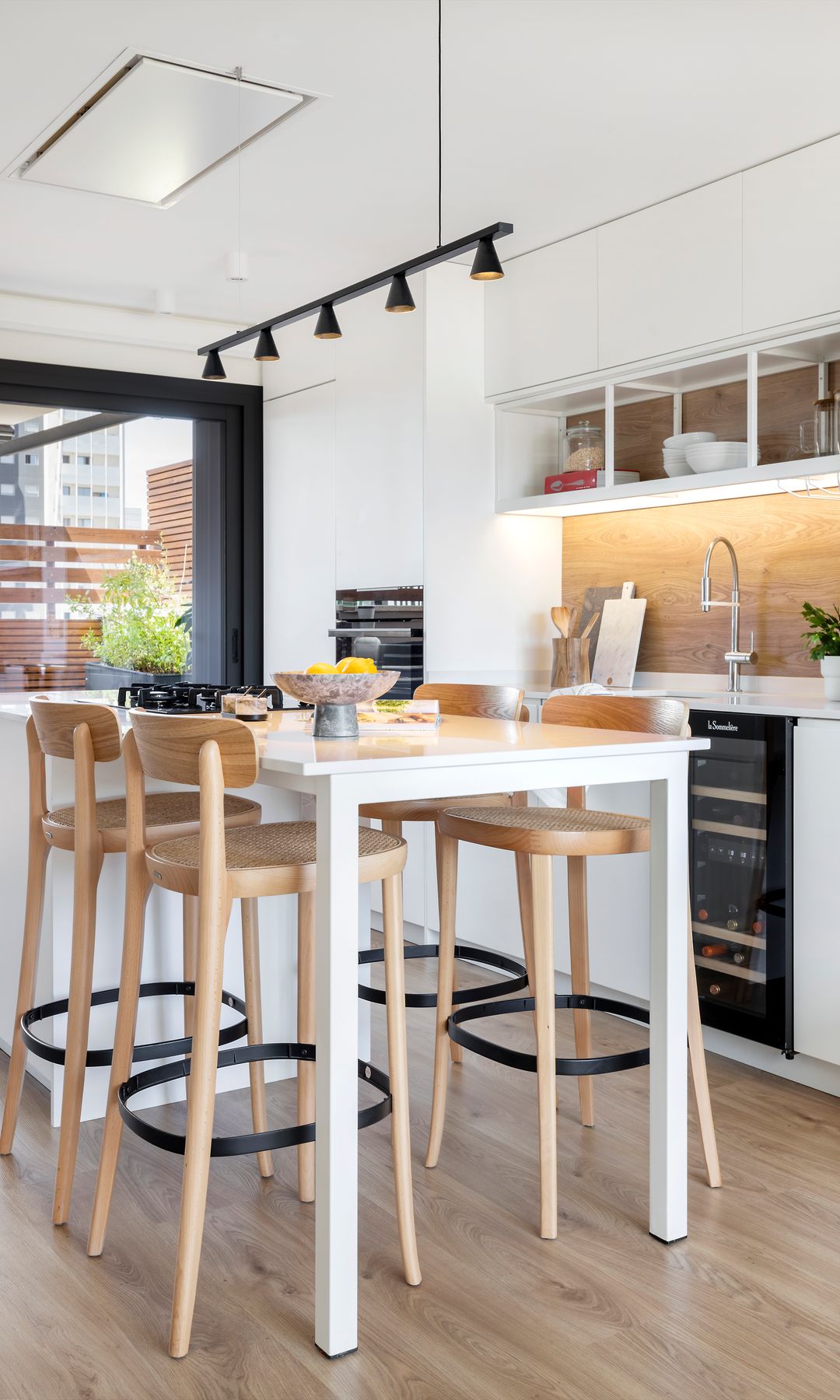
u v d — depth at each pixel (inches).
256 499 213.9
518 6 101.3
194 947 109.7
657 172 138.0
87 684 201.2
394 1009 81.4
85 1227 90.0
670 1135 87.1
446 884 100.7
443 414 171.2
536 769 82.0
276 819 119.9
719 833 126.7
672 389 157.5
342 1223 73.4
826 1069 118.1
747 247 136.7
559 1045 130.5
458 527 173.5
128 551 203.9
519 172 137.8
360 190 143.2
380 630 180.1
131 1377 71.1
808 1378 70.7
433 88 116.6
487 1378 70.8
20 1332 75.9
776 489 149.9
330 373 191.9
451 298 171.6
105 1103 111.7
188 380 206.5
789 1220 91.0
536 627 183.9
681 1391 69.5
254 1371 71.7
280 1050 90.8
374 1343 74.5
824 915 115.7
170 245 163.8
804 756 117.4
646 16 103.1
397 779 76.1
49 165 135.3
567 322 161.5
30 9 102.0
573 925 109.4
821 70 112.9
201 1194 74.3
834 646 127.7
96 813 98.5
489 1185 97.1
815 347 134.4
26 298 187.5
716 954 127.2
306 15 103.0
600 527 181.3
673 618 170.7
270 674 212.7
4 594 193.0
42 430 195.2
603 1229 89.5
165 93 117.6
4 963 126.6
